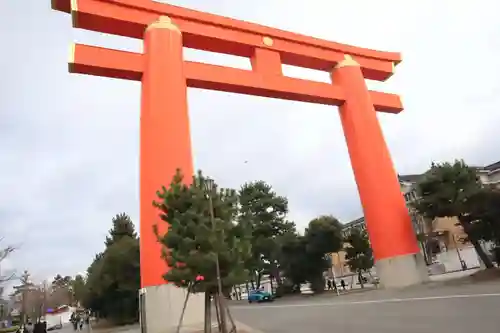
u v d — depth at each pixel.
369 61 31.05
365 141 27.70
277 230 47.00
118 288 32.97
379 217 26.36
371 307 17.48
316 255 40.28
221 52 26.14
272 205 47.31
